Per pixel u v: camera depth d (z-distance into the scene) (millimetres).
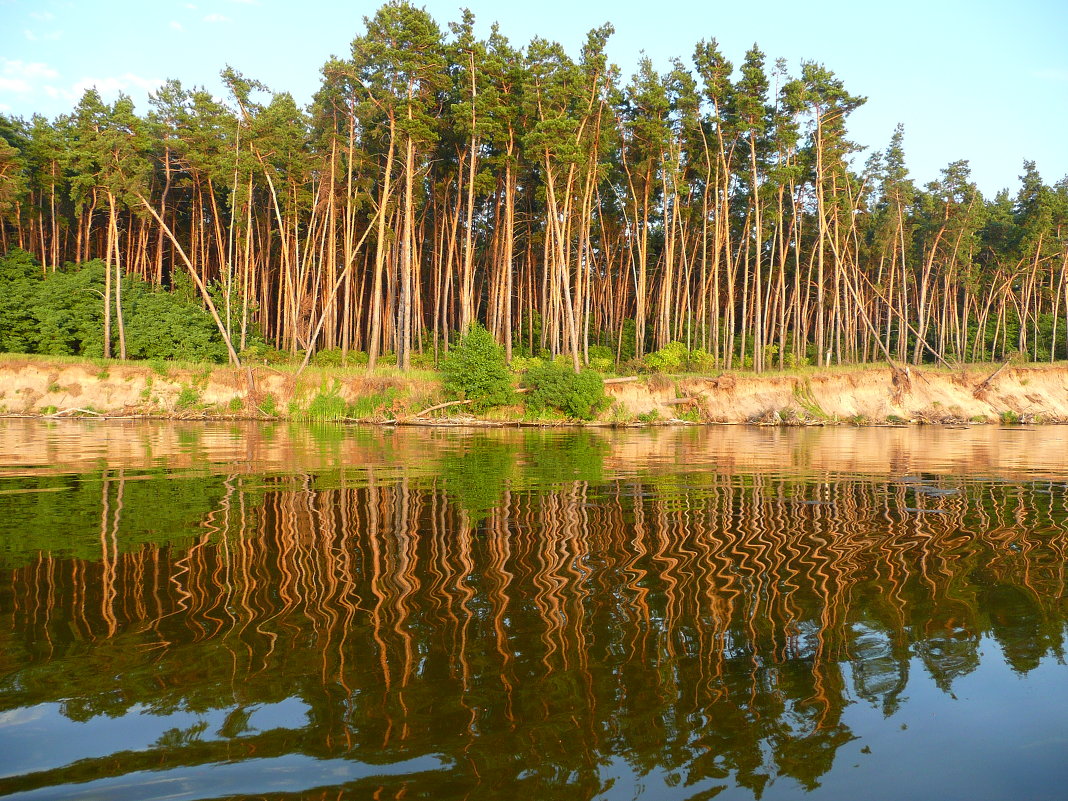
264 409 36094
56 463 15602
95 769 3369
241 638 5051
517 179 51875
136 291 46188
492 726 3820
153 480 13062
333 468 15320
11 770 3350
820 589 6387
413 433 28172
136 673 4453
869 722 3969
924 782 3357
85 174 42312
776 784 3305
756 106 46844
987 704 4195
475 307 63156
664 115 49062
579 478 14039
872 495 11922
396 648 4887
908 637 5223
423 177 47281
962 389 41094
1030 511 10398
